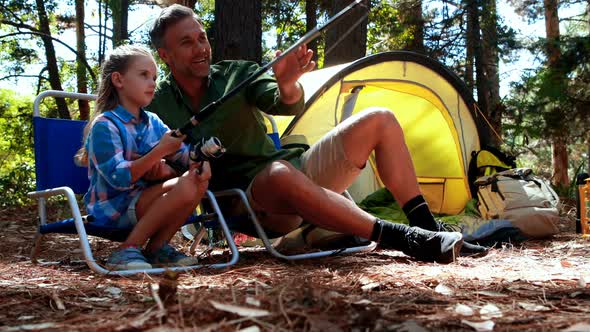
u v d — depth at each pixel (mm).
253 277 2695
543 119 5891
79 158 3248
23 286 2492
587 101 5676
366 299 2027
